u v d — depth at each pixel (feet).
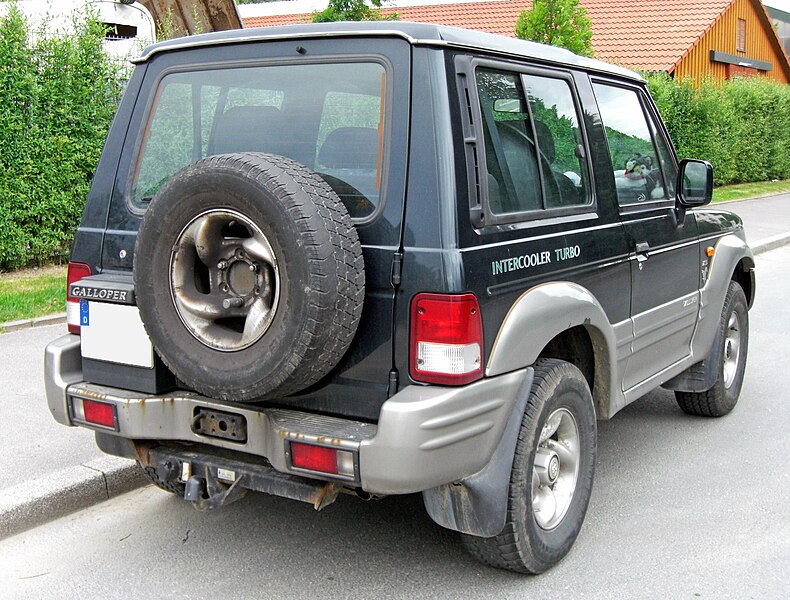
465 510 11.37
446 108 10.87
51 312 28.84
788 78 118.01
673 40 87.81
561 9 53.72
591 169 14.15
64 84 34.50
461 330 10.59
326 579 12.78
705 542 14.01
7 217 33.55
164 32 40.09
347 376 11.10
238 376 10.61
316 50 11.72
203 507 11.90
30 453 16.99
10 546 13.88
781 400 21.57
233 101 12.36
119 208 12.85
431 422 10.41
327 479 10.66
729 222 19.72
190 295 11.02
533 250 12.03
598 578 12.82
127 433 12.04
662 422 19.97
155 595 12.41
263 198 10.21
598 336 13.67
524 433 11.80
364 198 11.03
